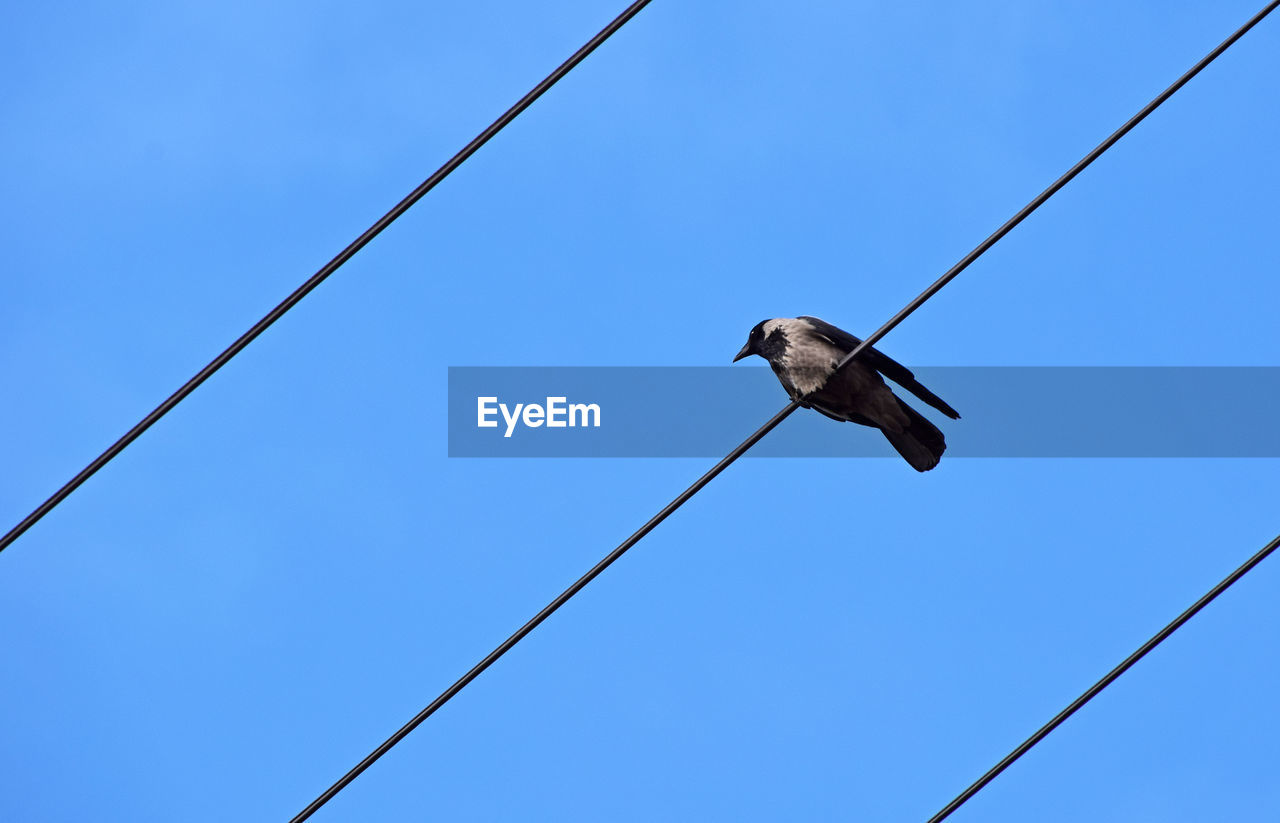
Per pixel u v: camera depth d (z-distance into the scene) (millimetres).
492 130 11258
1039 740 11297
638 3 11227
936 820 11297
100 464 11258
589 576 11492
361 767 11117
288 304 11195
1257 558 11016
